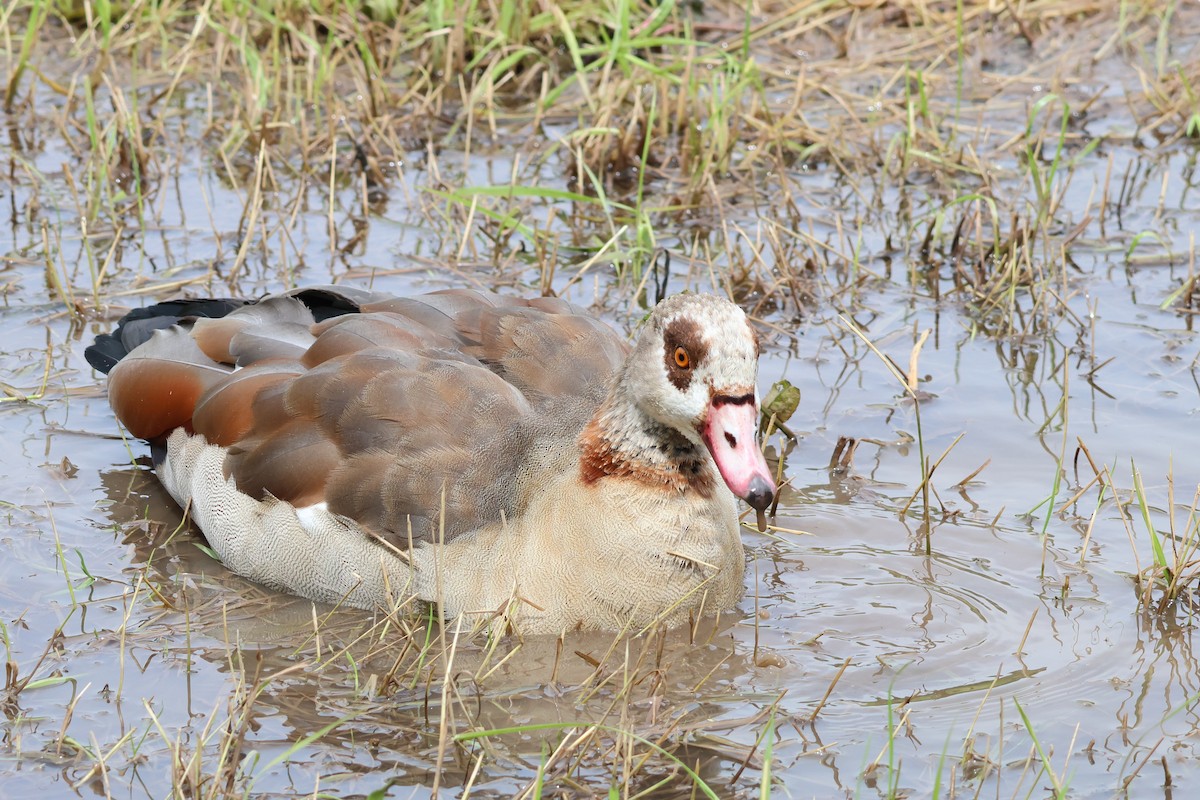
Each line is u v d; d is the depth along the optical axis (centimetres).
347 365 1143
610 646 1068
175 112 1900
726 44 2042
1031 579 1127
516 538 1085
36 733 943
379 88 1891
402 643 1062
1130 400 1359
